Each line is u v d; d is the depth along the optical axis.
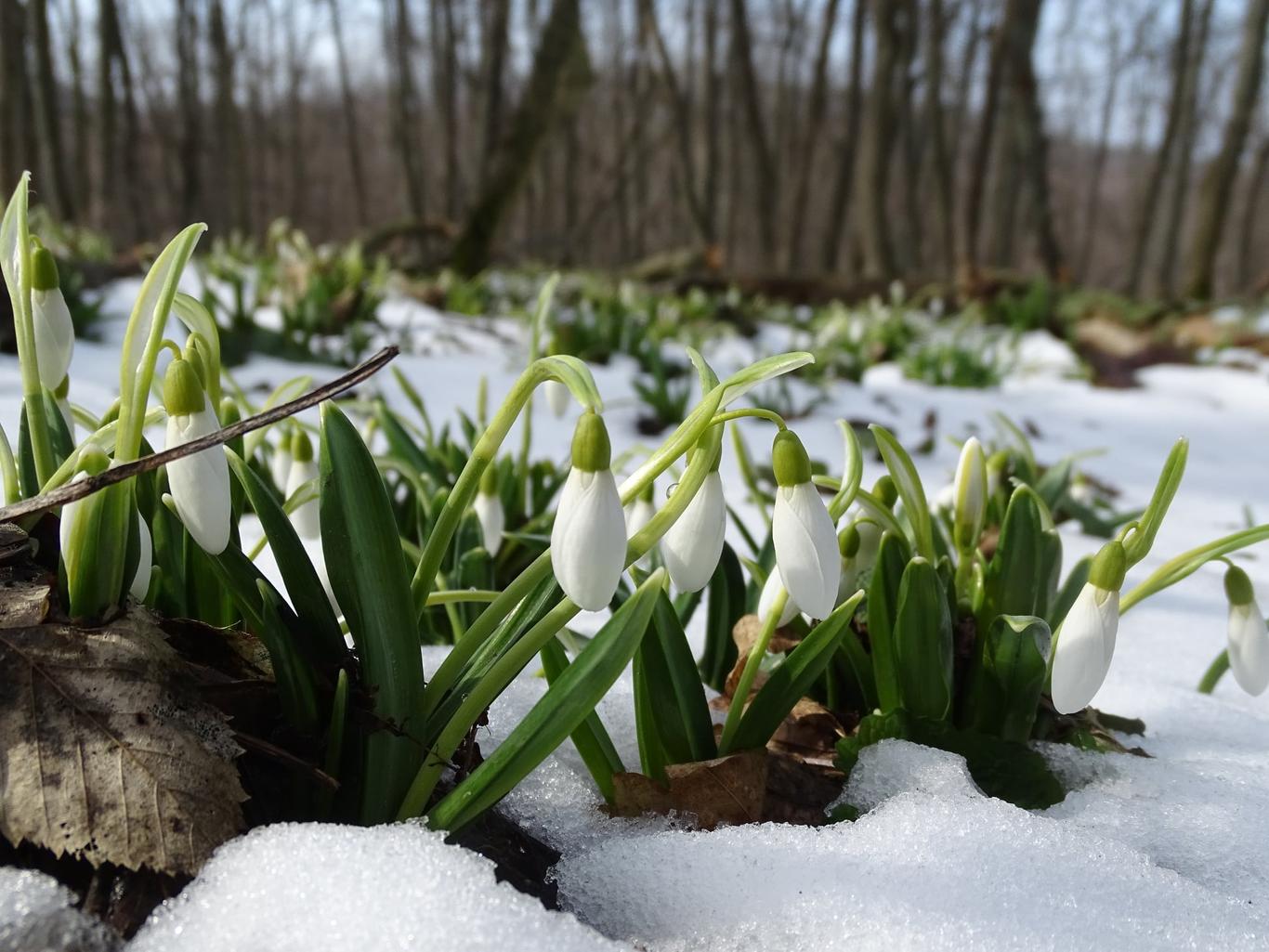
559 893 0.19
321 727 0.19
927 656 0.23
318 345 0.97
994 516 0.36
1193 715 0.31
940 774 0.23
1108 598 0.19
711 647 0.31
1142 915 0.19
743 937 0.18
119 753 0.16
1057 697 0.19
